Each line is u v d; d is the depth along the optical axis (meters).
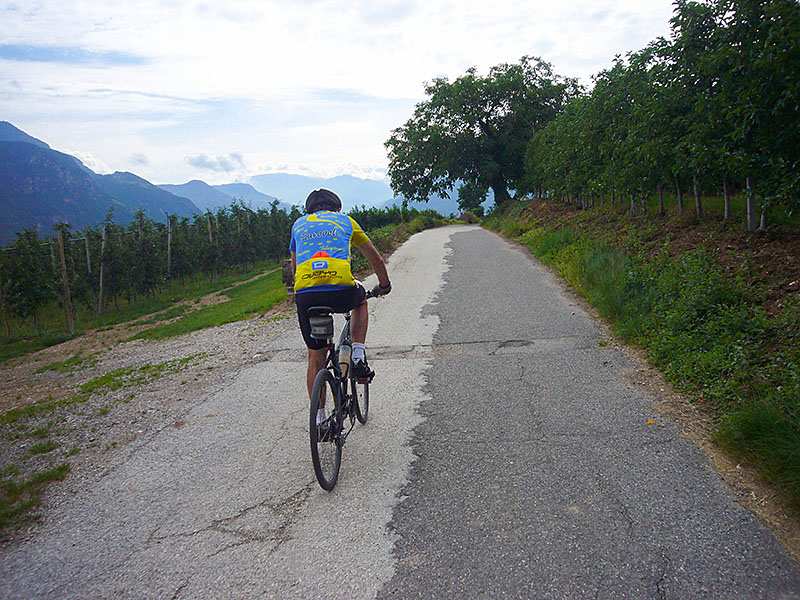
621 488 3.05
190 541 2.85
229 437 4.23
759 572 2.30
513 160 40.28
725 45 6.96
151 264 21.06
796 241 6.39
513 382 4.94
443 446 3.75
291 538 2.80
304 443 4.01
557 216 19.50
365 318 3.68
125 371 6.93
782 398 3.50
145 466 3.83
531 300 8.40
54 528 3.09
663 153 8.69
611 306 6.72
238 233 27.61
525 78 39.75
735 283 5.62
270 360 6.49
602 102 12.55
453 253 15.80
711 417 3.84
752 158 6.48
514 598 2.24
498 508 2.93
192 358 7.08
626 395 4.42
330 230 3.39
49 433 4.73
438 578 2.40
